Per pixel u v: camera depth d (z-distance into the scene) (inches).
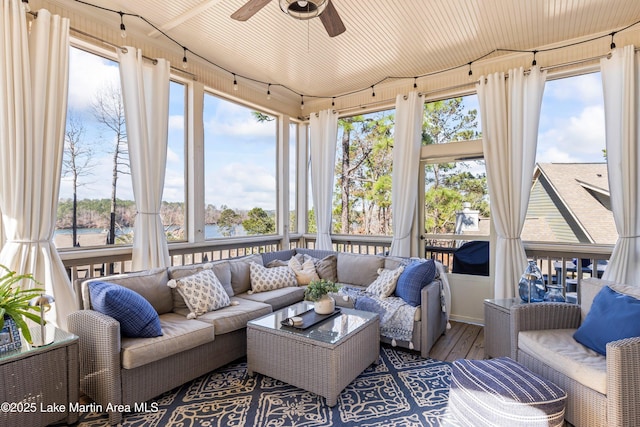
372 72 165.6
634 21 119.0
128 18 121.3
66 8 110.4
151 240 127.3
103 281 96.2
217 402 87.0
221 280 126.6
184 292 108.0
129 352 78.9
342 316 107.3
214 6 113.7
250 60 153.7
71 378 77.9
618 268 118.6
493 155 143.6
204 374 99.5
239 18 93.7
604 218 134.1
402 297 122.7
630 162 118.0
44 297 78.0
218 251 167.6
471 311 158.7
